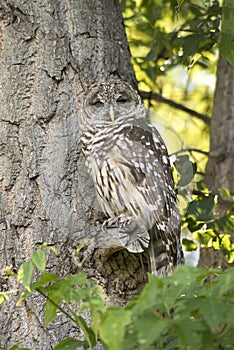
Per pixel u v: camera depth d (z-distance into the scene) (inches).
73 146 359.3
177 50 524.7
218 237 434.3
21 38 360.5
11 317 340.5
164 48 554.6
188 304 237.3
